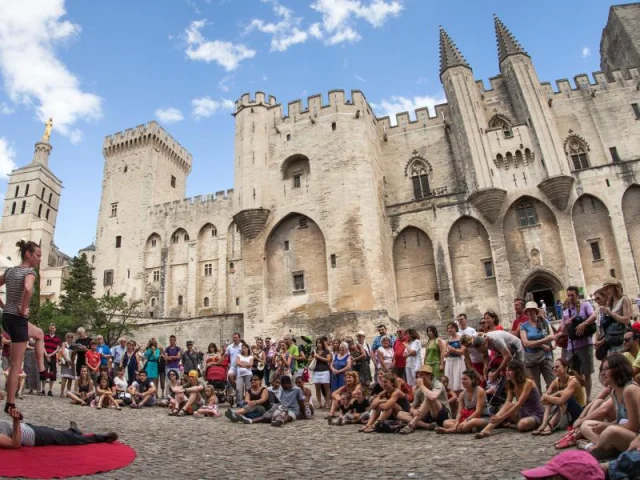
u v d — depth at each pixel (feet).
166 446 32.76
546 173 123.54
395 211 137.69
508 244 125.59
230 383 59.47
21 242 26.08
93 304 157.99
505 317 117.80
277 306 130.82
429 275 131.23
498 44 145.18
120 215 216.95
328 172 133.28
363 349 56.75
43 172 314.76
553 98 139.85
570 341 40.45
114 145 228.02
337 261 124.26
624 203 121.39
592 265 119.75
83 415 47.52
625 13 159.33
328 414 50.49
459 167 138.10
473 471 24.08
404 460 27.91
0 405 47.88
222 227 198.80
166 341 153.89
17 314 24.62
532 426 33.42
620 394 25.36
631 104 135.74
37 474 21.45
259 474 25.25
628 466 19.65
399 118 151.64
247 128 144.97
